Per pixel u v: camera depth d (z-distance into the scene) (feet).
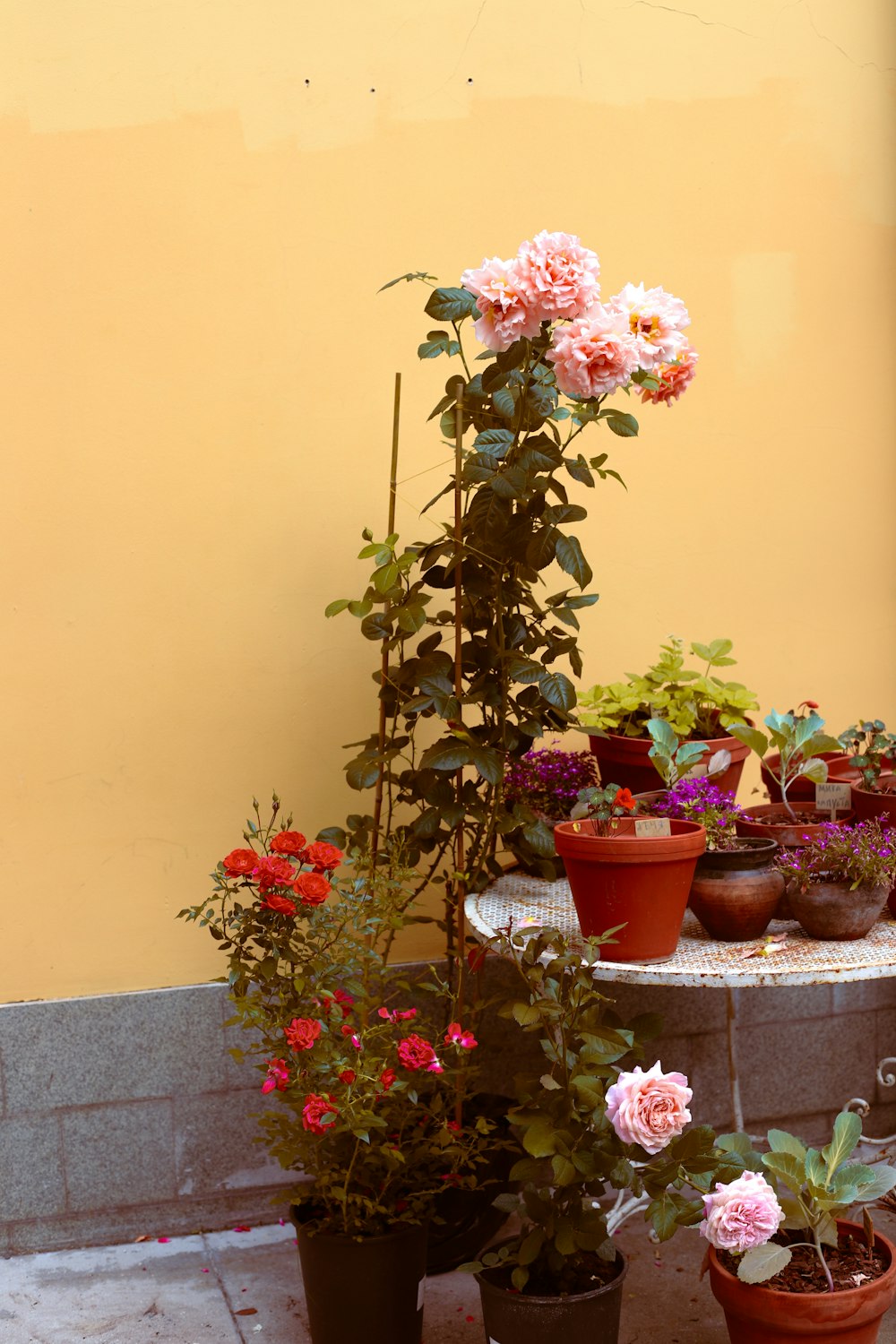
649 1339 8.41
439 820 8.93
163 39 9.46
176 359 9.62
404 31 9.84
